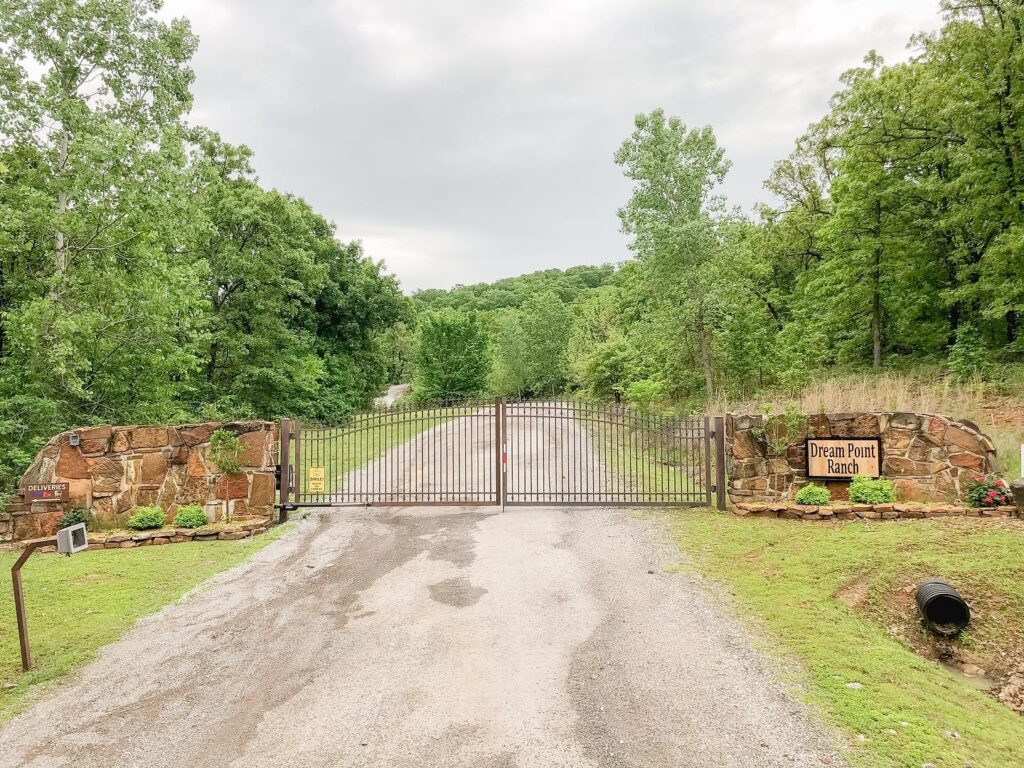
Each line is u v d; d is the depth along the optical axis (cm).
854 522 929
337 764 411
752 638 589
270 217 2434
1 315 1259
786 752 410
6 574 834
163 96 1666
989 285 1678
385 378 4384
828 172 2772
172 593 760
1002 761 408
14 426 1213
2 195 1377
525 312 5228
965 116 1741
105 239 1446
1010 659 613
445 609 686
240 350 2397
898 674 520
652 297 2125
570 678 522
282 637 624
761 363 2206
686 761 404
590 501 1151
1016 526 835
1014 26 1730
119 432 1062
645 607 674
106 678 545
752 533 916
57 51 1495
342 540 980
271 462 1098
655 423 1152
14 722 475
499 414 1148
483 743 430
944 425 978
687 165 1938
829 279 2272
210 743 441
